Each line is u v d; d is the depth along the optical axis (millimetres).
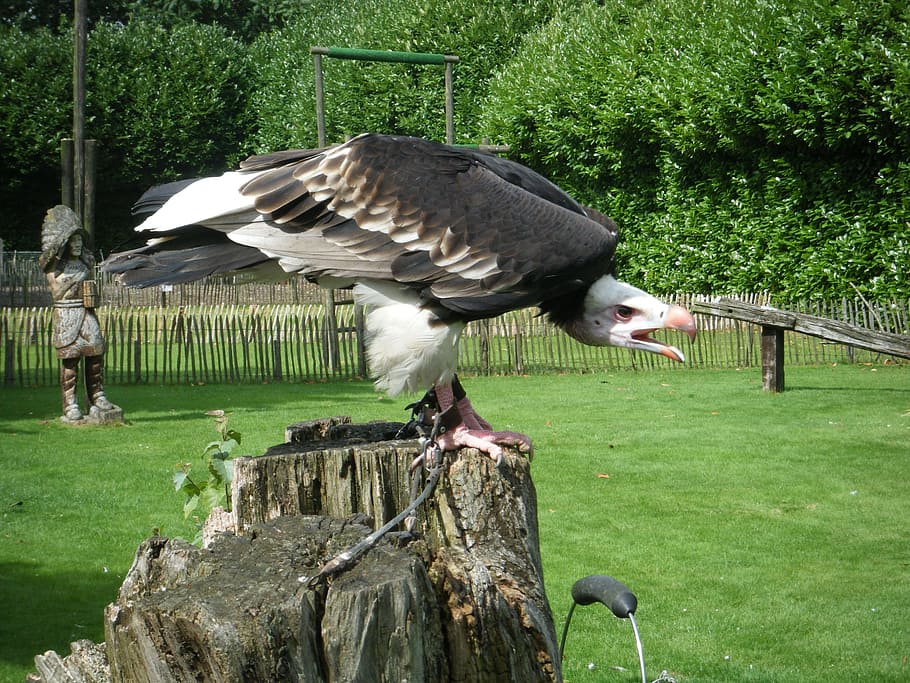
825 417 11727
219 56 35719
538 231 3699
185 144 35406
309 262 3650
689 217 20594
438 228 3654
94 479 9031
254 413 12641
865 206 17734
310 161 3746
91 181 12258
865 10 16281
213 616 2232
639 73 20766
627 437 10750
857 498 8266
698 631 5676
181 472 4852
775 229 19016
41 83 33969
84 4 11992
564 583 6414
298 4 42594
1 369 16188
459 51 27859
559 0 28000
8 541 7223
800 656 5312
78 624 5703
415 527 3223
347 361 16188
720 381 14867
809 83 16828
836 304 17734
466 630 2781
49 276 11797
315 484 3314
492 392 14148
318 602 2375
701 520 7719
